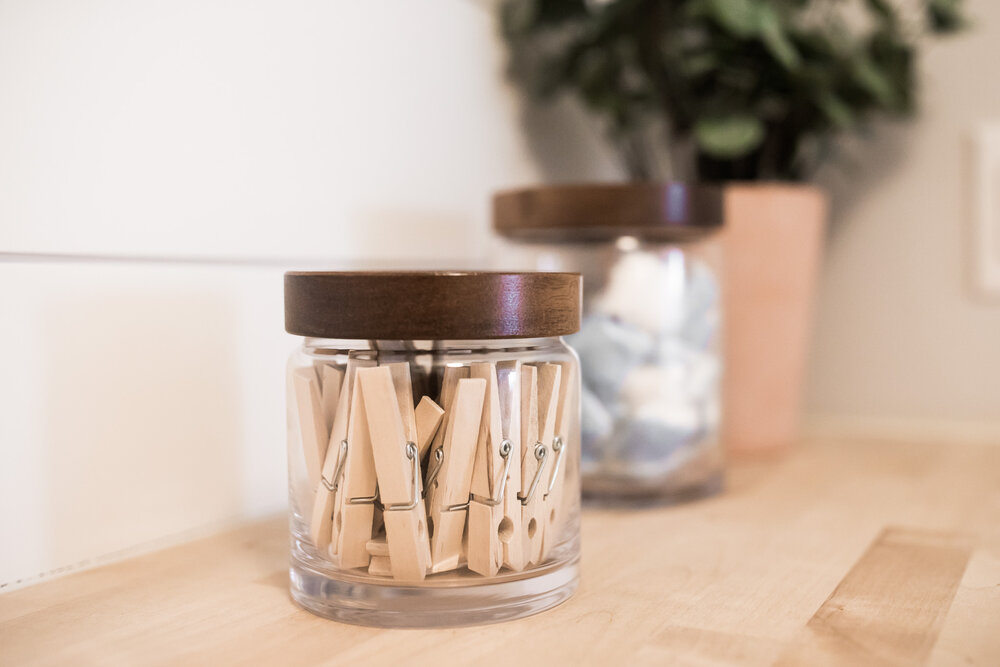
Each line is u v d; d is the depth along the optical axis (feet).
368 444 1.29
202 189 1.79
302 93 1.99
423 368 1.36
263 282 1.94
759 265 2.53
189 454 1.80
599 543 1.79
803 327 2.68
